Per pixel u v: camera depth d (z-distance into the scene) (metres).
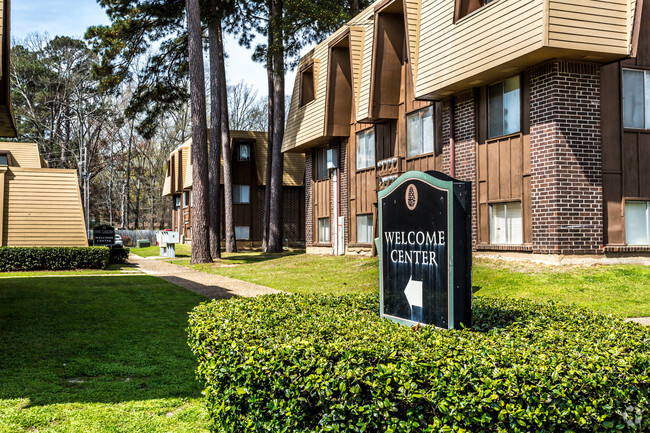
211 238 30.39
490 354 4.02
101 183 75.19
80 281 18.56
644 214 15.08
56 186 24.66
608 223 14.50
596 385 3.57
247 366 4.34
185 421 5.89
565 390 3.51
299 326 5.21
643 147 15.09
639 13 13.25
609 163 14.59
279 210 34.75
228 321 5.39
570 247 13.96
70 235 24.53
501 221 16.02
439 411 3.61
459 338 4.62
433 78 16.95
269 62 32.81
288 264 24.06
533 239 14.62
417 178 5.82
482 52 14.82
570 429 3.50
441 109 18.36
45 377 7.56
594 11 13.11
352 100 24.36
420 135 19.62
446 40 16.42
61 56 60.00
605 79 14.64
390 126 21.53
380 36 20.52
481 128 16.59
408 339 4.52
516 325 5.56
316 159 28.27
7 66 12.75
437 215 5.52
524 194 15.03
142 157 80.19
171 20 31.25
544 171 14.22
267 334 4.89
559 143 13.91
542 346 4.41
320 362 4.02
